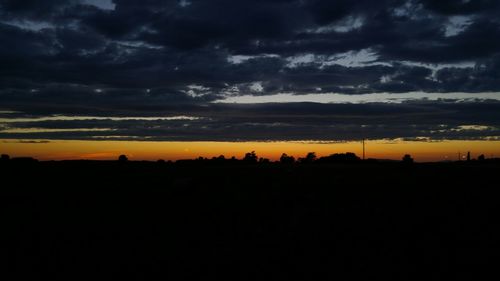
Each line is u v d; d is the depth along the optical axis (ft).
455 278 40.98
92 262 47.50
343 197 100.78
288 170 213.05
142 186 132.57
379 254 50.01
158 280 41.14
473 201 90.27
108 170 237.04
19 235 61.57
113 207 90.94
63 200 101.60
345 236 60.29
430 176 154.81
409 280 40.50
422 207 84.43
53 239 59.26
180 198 105.09
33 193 113.60
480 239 56.90
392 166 247.50
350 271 43.37
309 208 85.35
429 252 50.62
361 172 192.95
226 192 111.75
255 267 45.11
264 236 61.36
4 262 47.32
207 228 67.92
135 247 54.65
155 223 72.54
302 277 41.60
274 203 94.17
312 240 58.03
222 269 44.52
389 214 77.15
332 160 321.32
